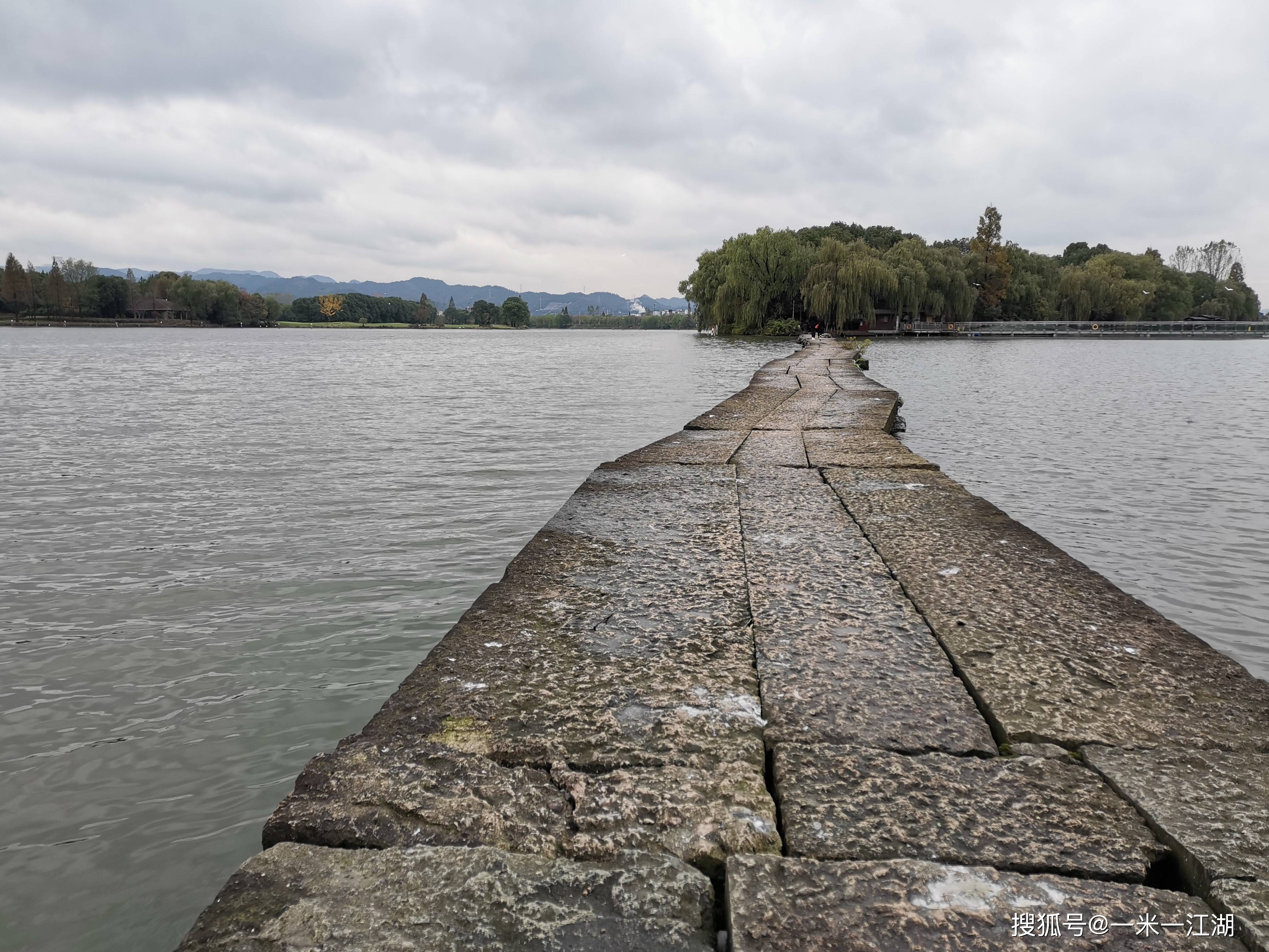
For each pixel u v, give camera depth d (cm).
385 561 626
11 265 12975
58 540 685
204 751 358
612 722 222
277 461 1077
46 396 2095
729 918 147
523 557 389
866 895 152
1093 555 711
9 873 280
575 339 9619
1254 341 8819
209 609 526
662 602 321
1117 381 2892
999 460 1205
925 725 219
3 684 420
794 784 190
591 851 168
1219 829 170
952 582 343
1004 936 142
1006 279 9062
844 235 9825
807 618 301
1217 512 871
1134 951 139
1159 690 239
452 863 164
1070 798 184
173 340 7800
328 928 147
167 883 276
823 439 858
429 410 1742
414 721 224
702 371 3206
